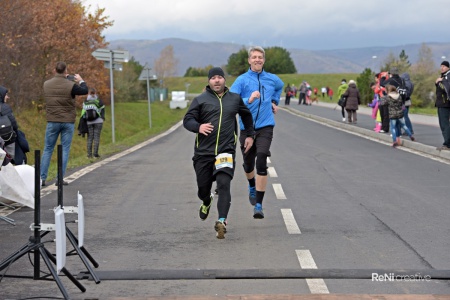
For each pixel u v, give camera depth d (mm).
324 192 11633
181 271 6574
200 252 7449
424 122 31031
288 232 8430
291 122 37781
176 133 31719
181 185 12742
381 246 7645
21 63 28516
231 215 9625
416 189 11922
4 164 10102
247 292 5941
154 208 10227
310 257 7152
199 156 8195
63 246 5438
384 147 20750
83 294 5934
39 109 31531
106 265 6918
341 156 18000
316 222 9031
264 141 8969
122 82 62562
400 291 5938
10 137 11289
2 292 5992
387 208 10039
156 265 6902
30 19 28609
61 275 6512
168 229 8703
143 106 57625
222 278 6395
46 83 12617
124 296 5852
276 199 10922
